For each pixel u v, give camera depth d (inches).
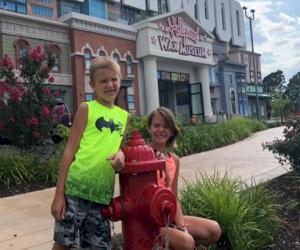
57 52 1031.0
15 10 1270.9
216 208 176.4
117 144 120.3
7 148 427.5
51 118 395.2
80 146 118.1
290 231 195.8
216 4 2183.8
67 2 1464.1
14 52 942.4
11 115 378.9
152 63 1225.4
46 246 185.6
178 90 1514.5
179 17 1336.1
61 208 114.3
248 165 397.7
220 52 1839.3
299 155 289.3
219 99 1744.6
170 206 105.3
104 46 1128.2
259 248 177.8
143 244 109.8
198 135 586.2
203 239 153.6
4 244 190.1
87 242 118.8
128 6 1680.6
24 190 321.1
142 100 1234.6
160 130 144.3
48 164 356.8
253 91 2139.5
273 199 217.9
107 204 118.8
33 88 394.3
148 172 109.9
